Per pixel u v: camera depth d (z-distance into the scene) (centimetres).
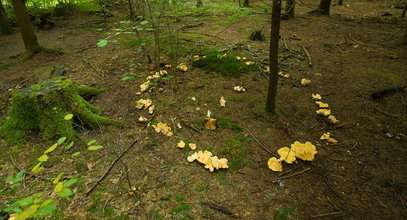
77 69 573
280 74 491
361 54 593
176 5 517
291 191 251
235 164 287
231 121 362
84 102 374
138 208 233
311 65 530
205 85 465
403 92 411
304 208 232
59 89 342
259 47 650
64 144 317
